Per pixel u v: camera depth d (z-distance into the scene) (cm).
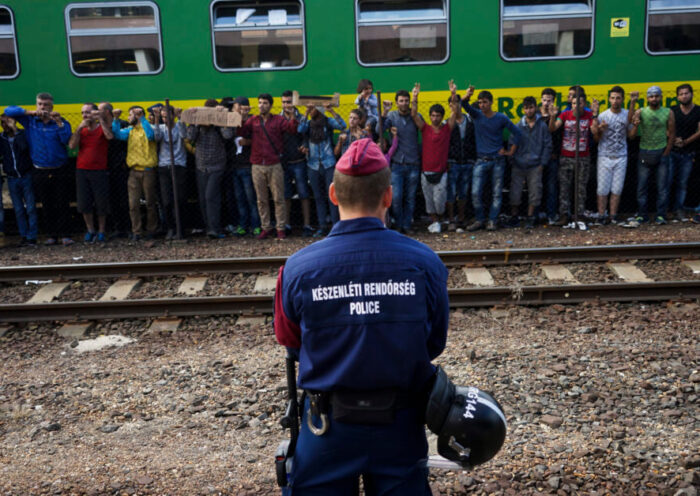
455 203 1002
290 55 866
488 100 833
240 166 871
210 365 504
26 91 876
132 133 857
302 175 874
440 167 855
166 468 355
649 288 614
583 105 850
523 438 372
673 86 877
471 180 905
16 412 430
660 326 554
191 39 862
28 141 863
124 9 859
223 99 854
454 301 621
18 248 874
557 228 876
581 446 359
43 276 700
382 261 190
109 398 454
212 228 871
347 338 186
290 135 865
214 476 346
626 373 455
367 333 185
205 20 859
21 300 657
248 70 870
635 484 323
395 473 191
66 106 880
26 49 867
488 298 621
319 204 869
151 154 867
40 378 496
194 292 664
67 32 863
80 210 880
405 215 884
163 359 528
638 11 860
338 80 870
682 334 530
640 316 578
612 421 389
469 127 868
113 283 692
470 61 866
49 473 353
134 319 616
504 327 570
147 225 897
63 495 329
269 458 365
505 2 856
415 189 870
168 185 877
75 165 960
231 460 364
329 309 188
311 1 852
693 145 889
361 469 191
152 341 571
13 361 538
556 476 329
